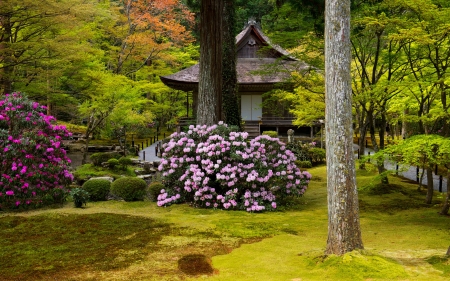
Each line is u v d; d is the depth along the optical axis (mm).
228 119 12242
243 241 5457
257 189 8203
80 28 14844
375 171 12055
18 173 7496
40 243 5266
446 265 3893
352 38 9297
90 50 13039
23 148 7570
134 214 7293
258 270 4105
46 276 4000
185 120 19875
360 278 3605
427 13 6656
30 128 8133
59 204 8125
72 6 11656
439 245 5152
